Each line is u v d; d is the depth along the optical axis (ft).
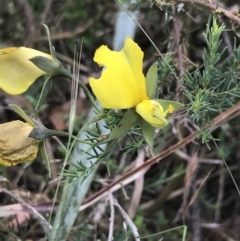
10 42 1.12
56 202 0.88
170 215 1.09
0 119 1.11
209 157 1.08
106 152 0.62
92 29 1.12
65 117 1.09
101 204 0.93
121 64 0.53
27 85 0.58
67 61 1.12
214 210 1.12
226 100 0.66
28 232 0.91
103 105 0.53
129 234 0.92
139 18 1.10
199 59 1.09
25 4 1.11
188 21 0.97
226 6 1.00
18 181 1.04
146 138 0.56
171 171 1.12
